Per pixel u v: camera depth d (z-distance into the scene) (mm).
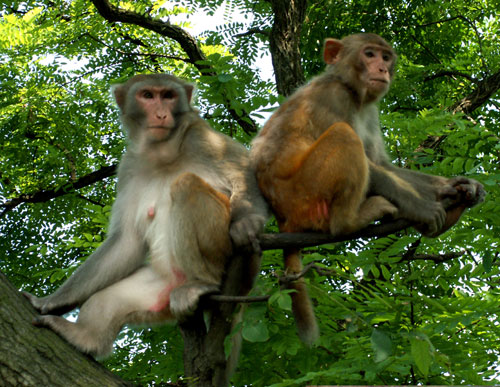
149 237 5273
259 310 4082
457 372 4875
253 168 5414
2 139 10531
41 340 4145
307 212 5047
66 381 3967
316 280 5102
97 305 4715
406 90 9172
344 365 4777
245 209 4910
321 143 4969
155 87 5418
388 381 5309
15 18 10117
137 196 5453
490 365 5465
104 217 6449
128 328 6785
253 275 5117
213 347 4570
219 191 5172
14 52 10055
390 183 5137
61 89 10359
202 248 4742
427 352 3773
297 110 5457
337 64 5727
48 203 10773
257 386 5449
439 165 6238
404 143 6695
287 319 5332
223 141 5426
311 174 4973
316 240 4848
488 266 4980
